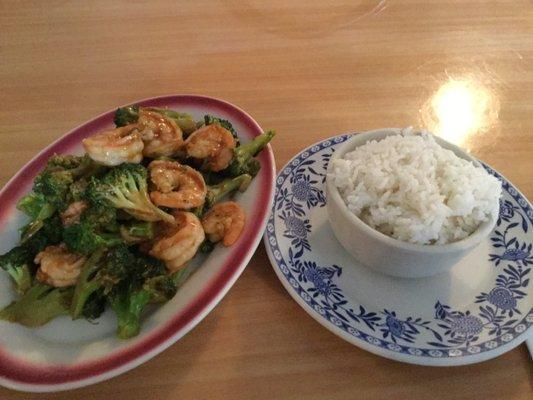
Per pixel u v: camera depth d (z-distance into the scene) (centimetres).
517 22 51
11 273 27
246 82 43
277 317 27
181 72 44
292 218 31
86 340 24
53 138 38
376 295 28
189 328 23
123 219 28
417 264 26
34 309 25
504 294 27
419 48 47
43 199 28
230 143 31
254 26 49
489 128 40
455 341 25
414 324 26
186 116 34
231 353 25
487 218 27
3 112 40
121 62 45
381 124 40
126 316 24
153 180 28
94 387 24
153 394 23
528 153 37
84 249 25
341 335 25
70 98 41
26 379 22
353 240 27
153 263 26
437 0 54
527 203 32
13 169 35
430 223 26
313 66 45
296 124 39
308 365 25
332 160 30
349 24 50
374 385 24
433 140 31
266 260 30
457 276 29
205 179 32
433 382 24
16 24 49
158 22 50
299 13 51
